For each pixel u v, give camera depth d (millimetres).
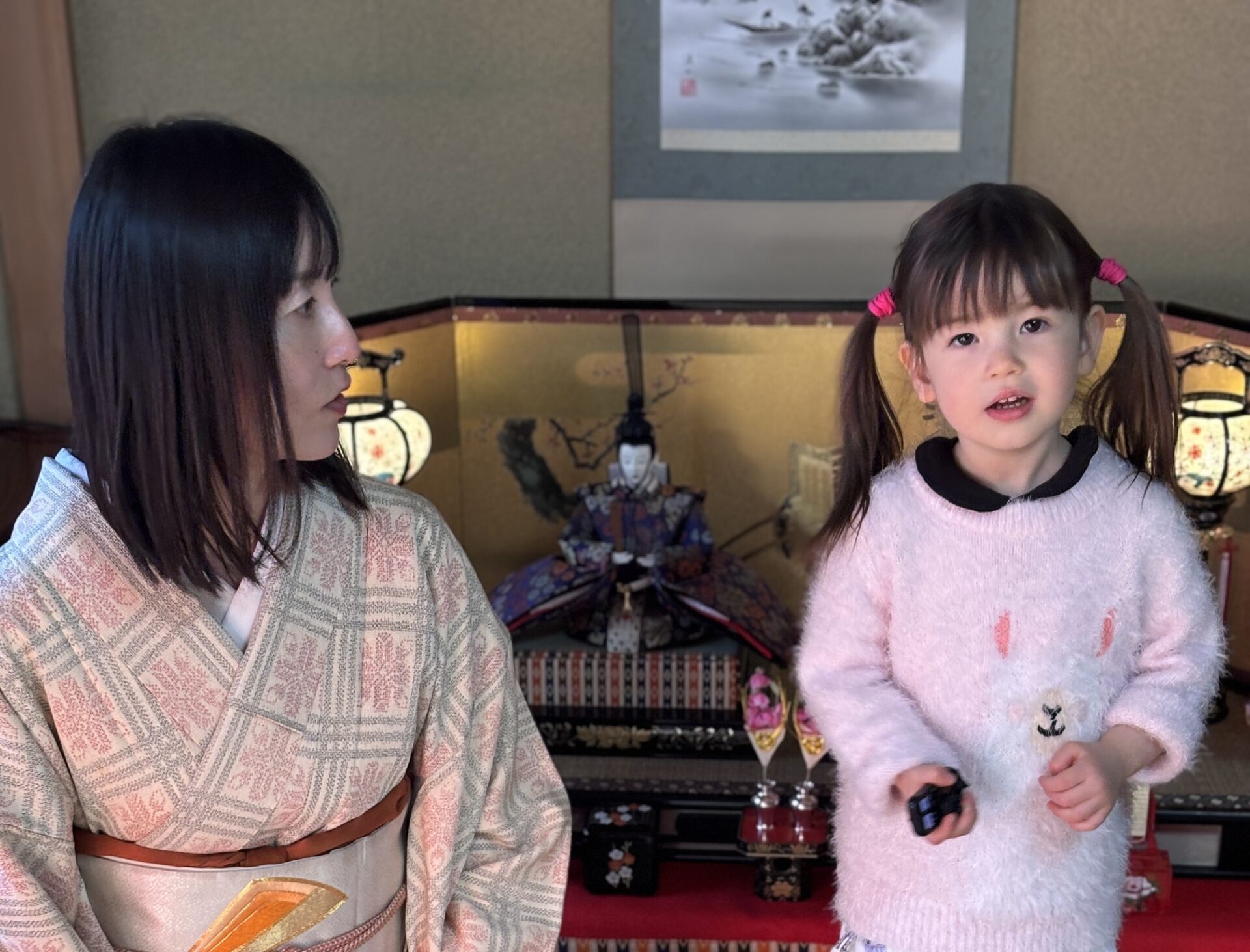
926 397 1526
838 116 3141
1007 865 1434
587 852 2355
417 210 3299
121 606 1166
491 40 3195
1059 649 1434
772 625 2648
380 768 1293
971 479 1482
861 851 1532
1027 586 1439
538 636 2758
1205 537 2699
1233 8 3061
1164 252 3205
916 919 1471
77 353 1132
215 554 1159
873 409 1588
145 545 1144
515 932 1440
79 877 1186
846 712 1482
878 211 3189
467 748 1410
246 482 1182
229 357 1104
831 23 3084
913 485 1519
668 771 2537
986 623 1445
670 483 2955
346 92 3234
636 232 3248
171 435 1118
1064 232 1397
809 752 2324
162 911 1213
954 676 1457
